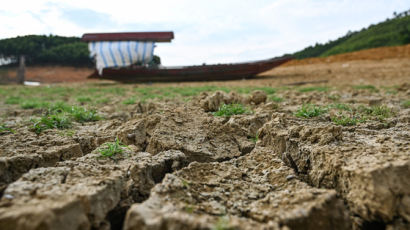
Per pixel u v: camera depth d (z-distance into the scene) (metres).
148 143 4.09
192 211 2.00
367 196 2.13
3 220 1.63
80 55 39.81
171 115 4.41
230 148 3.83
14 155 3.02
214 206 2.16
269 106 5.87
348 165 2.43
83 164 2.71
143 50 24.48
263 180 2.70
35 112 7.37
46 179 2.31
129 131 4.07
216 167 2.90
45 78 33.78
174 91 13.37
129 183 2.48
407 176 2.21
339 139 3.16
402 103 6.88
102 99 10.23
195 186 2.45
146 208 1.88
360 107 5.85
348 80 17.42
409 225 2.02
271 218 1.97
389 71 19.91
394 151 2.67
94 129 4.85
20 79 24.30
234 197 2.36
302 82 17.41
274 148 3.67
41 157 3.00
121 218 2.33
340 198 2.44
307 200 2.10
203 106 5.76
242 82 19.84
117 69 23.67
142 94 12.70
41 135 4.04
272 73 26.17
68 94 14.08
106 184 2.21
